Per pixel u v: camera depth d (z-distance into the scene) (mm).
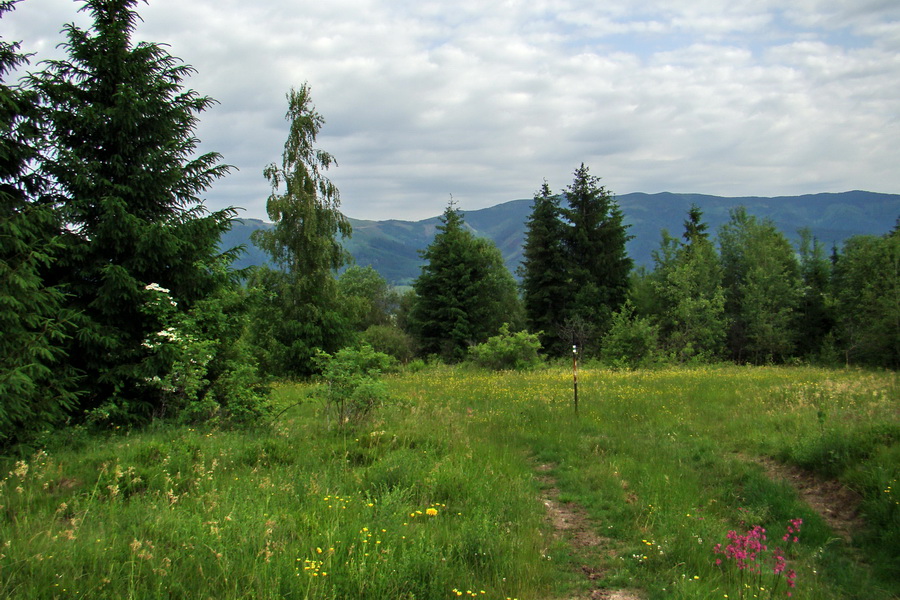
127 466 6473
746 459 8797
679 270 42562
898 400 10992
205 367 10188
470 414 12688
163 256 10398
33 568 3877
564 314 46531
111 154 10727
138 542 4105
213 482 6234
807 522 6387
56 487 5852
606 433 10914
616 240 49281
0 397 6500
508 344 27391
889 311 31609
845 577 5242
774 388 13953
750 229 52562
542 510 6707
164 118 11188
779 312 44469
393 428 9914
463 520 5742
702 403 13102
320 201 26953
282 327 25125
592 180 49719
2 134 8680
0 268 7016
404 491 6316
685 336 36281
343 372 10516
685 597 4438
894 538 5684
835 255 55500
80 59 10727
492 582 4559
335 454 8086
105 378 9453
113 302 9781
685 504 6777
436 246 49375
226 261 11477
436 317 49031
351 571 4137
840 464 7430
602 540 5961
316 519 5246
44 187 9742
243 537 4594
